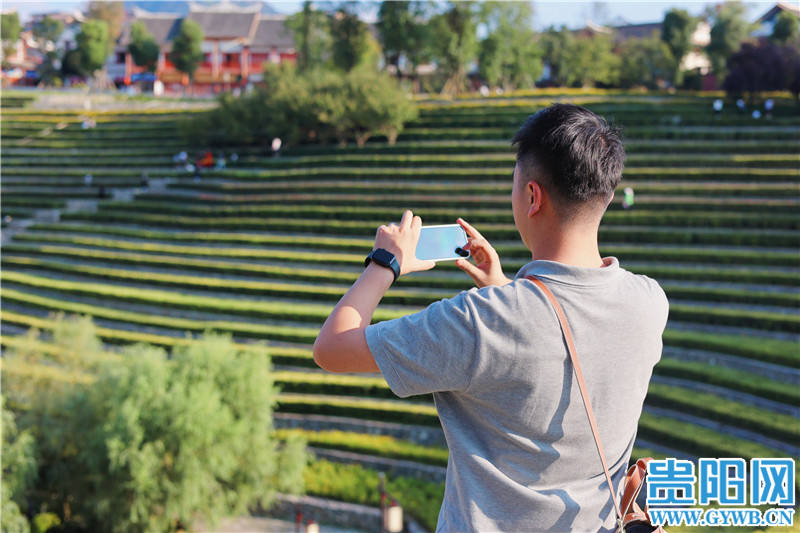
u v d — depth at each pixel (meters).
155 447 25.14
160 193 59.28
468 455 2.06
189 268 45.44
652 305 2.16
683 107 62.53
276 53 102.12
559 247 2.18
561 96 70.81
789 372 28.19
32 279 45.41
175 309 40.47
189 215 53.47
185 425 24.88
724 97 65.00
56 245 51.28
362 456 29.47
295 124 64.69
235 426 25.92
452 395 2.14
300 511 26.73
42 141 73.00
